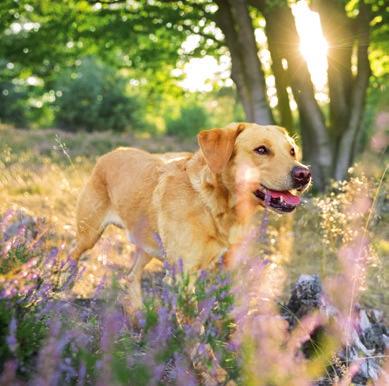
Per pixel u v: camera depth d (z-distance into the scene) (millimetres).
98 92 35031
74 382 2871
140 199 4633
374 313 4652
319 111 11016
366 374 3928
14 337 2605
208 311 3010
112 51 14555
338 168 11219
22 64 14109
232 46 11695
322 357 3605
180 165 4336
